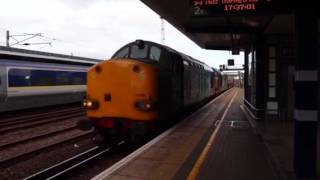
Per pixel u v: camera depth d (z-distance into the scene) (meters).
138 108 12.68
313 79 8.02
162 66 14.25
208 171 8.74
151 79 12.77
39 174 9.95
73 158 11.78
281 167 8.98
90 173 10.74
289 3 8.23
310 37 8.02
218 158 10.08
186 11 14.74
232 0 8.82
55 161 12.16
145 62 13.27
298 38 8.07
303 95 8.06
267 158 10.05
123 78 12.86
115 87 12.93
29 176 10.12
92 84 13.27
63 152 13.42
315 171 8.07
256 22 16.09
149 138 14.28
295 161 8.16
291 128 15.24
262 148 11.43
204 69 26.98
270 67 17.72
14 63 25.22
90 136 16.78
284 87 17.64
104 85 13.05
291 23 14.80
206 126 16.30
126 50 14.70
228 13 8.86
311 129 8.06
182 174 8.46
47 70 28.78
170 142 12.33
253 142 12.47
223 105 29.64
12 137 16.27
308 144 8.06
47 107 31.20
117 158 12.55
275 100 17.73
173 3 13.34
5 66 24.38
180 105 16.89
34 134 17.11
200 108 26.08
